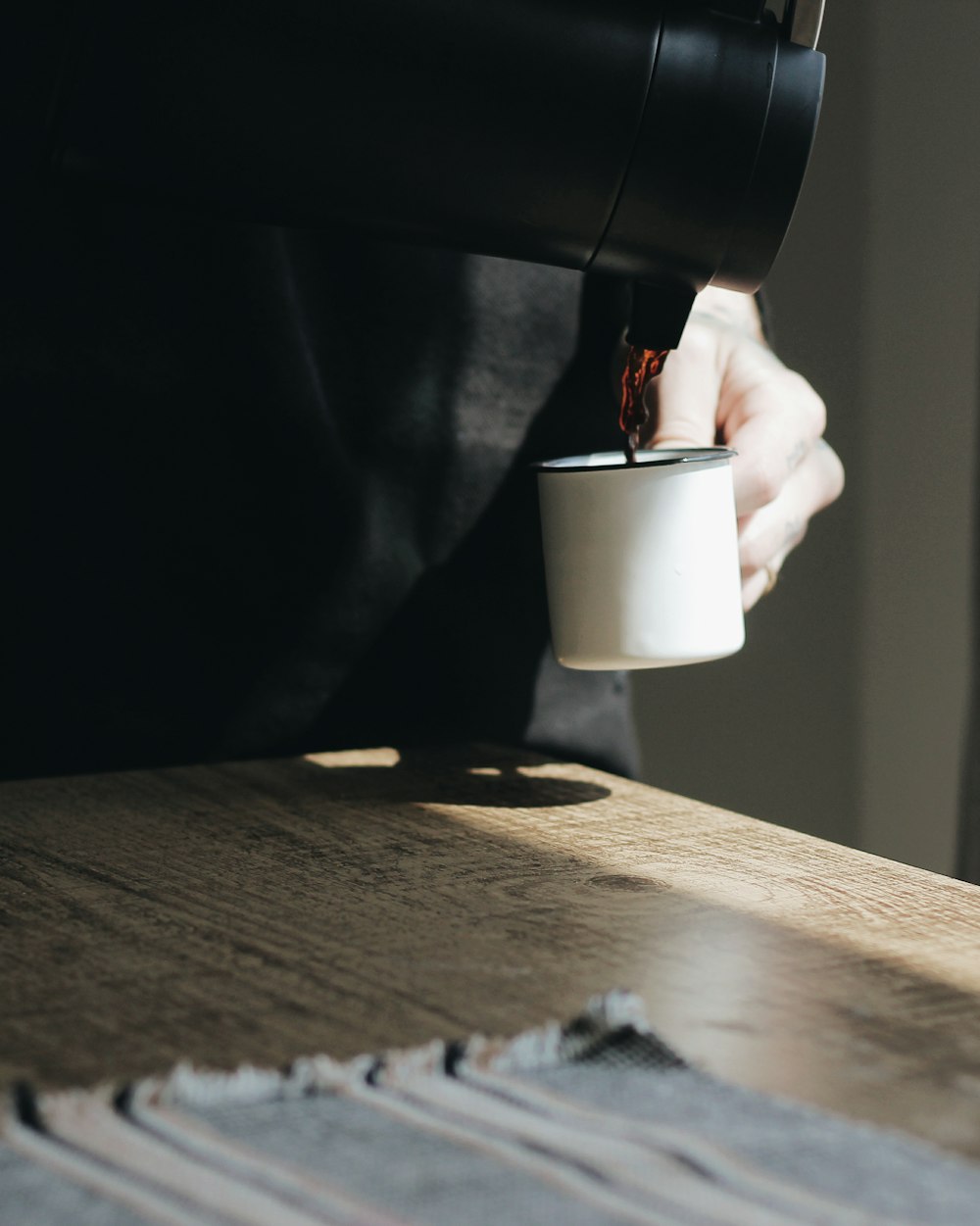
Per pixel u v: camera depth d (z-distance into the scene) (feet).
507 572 4.61
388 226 3.65
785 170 3.63
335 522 4.41
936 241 7.74
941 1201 2.81
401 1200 2.80
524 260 3.70
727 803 7.91
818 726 8.18
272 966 3.41
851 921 3.54
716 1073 3.16
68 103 3.50
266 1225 2.71
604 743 4.75
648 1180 2.88
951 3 7.57
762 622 7.93
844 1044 3.22
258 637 4.40
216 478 4.34
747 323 4.67
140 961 3.43
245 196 3.60
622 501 3.89
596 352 4.66
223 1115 3.06
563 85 3.54
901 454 7.99
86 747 4.32
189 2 3.46
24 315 4.20
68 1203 2.80
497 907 3.60
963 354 7.63
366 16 3.49
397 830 3.93
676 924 3.53
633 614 3.91
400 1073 3.12
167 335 4.28
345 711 4.49
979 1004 3.32
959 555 7.69
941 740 7.88
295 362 4.33
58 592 4.28
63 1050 3.21
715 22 3.60
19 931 3.52
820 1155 3.00
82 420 4.25
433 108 3.54
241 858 3.80
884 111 7.93
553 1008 3.30
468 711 4.59
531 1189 2.85
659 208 3.62
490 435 4.56
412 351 4.47
